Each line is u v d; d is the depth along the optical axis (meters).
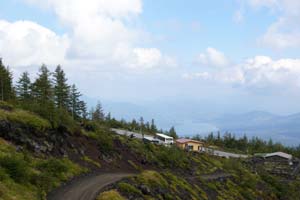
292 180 148.25
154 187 68.12
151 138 145.12
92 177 66.62
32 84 101.19
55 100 107.31
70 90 119.00
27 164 54.28
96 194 52.72
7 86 103.19
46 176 51.41
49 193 49.66
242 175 124.94
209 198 86.56
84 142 86.25
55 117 80.50
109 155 89.12
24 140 64.56
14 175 46.41
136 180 67.81
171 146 127.00
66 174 61.25
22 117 71.81
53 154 69.25
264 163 166.25
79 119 114.31
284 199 123.31
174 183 79.06
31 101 95.25
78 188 55.62
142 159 100.81
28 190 45.53
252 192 114.06
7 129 63.47
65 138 79.56
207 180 104.12
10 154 53.69
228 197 97.12
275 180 134.62
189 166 116.81
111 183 61.56
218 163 140.75
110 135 103.12
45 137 71.81
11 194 40.91
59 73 110.06
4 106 75.94
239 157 162.62
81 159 76.38
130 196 56.84
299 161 169.50
